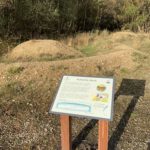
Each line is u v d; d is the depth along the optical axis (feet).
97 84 5.99
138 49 18.97
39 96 10.07
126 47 17.88
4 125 8.04
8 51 15.62
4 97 9.78
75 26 25.52
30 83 10.89
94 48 18.98
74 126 8.08
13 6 18.79
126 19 30.71
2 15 18.26
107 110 5.59
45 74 11.54
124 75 12.53
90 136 7.59
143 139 7.55
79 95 5.88
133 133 7.83
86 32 25.58
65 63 12.67
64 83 6.14
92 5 28.07
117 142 7.36
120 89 11.02
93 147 7.02
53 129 7.97
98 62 13.26
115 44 19.51
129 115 8.89
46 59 14.28
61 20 23.44
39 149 7.02
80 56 15.48
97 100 5.75
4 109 8.96
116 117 8.71
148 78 12.20
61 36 22.77
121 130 7.96
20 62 12.86
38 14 20.48
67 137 6.08
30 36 20.56
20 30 19.79
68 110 5.73
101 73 12.48
